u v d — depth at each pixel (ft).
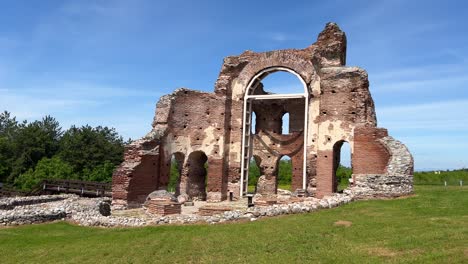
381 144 81.00
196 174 111.14
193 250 41.45
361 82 91.66
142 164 92.38
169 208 65.36
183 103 106.22
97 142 212.43
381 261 33.24
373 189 69.05
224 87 107.34
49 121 252.62
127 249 43.93
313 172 95.14
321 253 36.83
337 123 93.09
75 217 64.64
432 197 65.46
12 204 80.69
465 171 153.58
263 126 120.78
